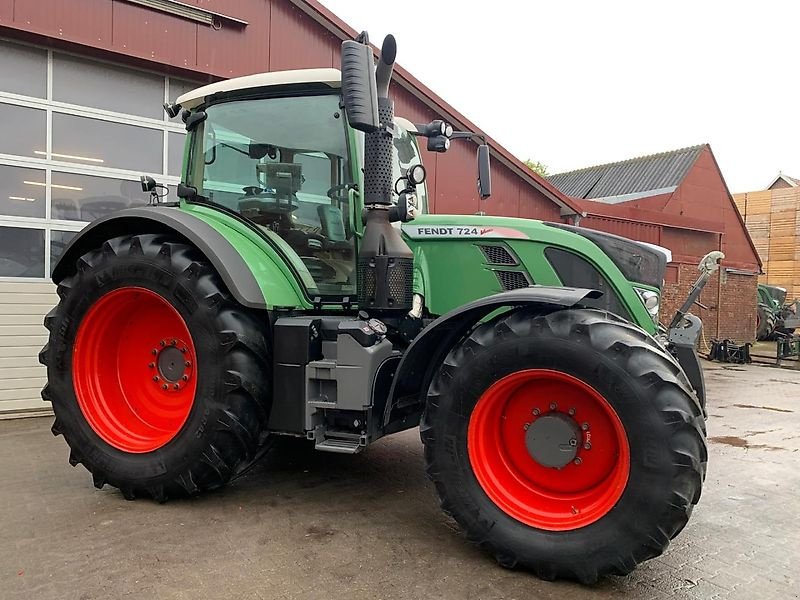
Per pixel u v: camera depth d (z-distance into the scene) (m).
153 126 6.29
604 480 2.54
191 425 3.15
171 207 3.87
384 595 2.33
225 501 3.33
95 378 3.51
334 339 3.14
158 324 3.52
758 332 17.28
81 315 3.44
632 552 2.34
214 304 3.12
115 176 6.07
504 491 2.64
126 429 3.44
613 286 3.46
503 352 2.58
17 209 5.57
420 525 3.03
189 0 6.27
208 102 3.81
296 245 3.59
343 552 2.70
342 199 3.47
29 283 5.59
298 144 3.58
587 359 2.43
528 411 2.69
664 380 2.33
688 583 2.49
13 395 5.52
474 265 3.62
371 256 3.15
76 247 3.62
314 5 7.05
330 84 3.47
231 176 3.76
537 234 3.56
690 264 13.00
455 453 2.66
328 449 3.04
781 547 2.88
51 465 3.96
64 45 5.66
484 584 2.44
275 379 3.17
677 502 2.28
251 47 6.73
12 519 3.03
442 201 8.66
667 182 14.47
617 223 11.38
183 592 2.32
